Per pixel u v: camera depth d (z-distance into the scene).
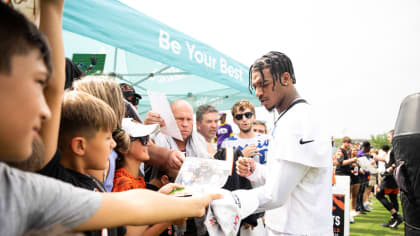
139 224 0.56
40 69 0.38
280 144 1.36
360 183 6.93
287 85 1.52
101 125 0.81
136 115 1.82
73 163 0.81
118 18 2.21
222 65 3.69
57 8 0.64
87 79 1.16
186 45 2.97
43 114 0.39
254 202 1.26
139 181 1.27
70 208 0.45
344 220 2.85
